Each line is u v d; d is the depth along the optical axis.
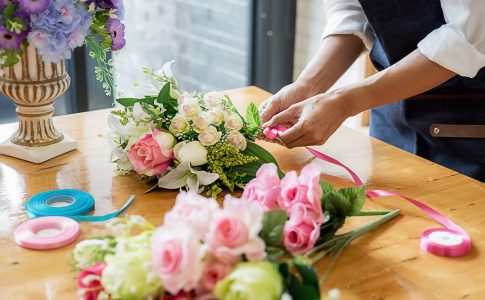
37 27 1.53
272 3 3.46
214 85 3.67
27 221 1.41
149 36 3.42
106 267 1.06
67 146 1.77
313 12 3.41
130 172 1.67
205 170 1.58
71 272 1.26
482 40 1.68
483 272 1.29
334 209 1.29
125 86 3.44
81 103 3.01
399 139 2.11
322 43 2.07
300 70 3.61
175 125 1.54
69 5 1.53
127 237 1.13
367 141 1.90
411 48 1.92
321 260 1.31
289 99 1.87
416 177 1.68
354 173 1.66
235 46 3.62
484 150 1.95
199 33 3.54
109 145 1.77
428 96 1.94
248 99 2.13
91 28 1.64
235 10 3.55
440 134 1.95
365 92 1.70
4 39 1.51
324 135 1.67
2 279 1.24
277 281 1.00
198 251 1.03
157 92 1.61
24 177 1.64
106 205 1.52
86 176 1.65
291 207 1.24
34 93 1.66
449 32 1.67
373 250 1.35
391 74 1.71
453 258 1.33
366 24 2.04
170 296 1.06
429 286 1.24
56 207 1.48
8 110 3.24
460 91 1.92
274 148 1.83
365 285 1.24
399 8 1.89
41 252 1.33
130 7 3.32
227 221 1.06
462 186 1.64
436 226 1.45
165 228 1.05
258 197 1.28
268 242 1.13
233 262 1.05
